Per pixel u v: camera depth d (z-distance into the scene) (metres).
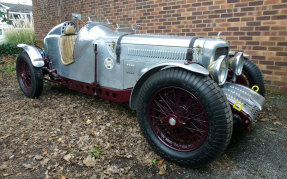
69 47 3.24
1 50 7.28
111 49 2.62
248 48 3.81
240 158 2.04
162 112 1.98
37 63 3.23
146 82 1.99
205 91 1.67
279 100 3.38
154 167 1.91
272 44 3.58
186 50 2.15
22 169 1.88
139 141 2.31
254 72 2.89
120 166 1.92
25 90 3.62
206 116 1.69
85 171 1.86
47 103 3.37
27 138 2.36
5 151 2.14
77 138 2.38
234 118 2.00
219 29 4.04
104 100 3.47
